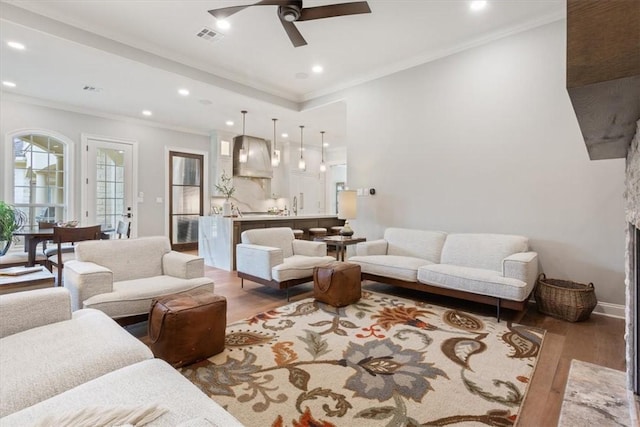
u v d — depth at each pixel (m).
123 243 2.84
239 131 7.50
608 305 2.98
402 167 4.41
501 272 3.03
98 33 3.49
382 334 2.52
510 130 3.51
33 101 5.17
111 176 6.14
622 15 0.70
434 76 4.09
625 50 0.70
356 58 4.22
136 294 2.31
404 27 3.48
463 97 3.85
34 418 0.87
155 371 1.14
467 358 2.13
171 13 3.22
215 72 4.56
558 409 1.60
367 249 3.93
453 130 3.93
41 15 3.13
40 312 1.54
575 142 3.13
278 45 3.87
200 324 2.05
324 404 1.63
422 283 3.29
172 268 2.90
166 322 1.95
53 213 5.48
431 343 2.36
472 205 3.80
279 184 8.73
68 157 5.59
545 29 3.28
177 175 7.11
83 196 5.75
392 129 4.51
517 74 3.46
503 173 3.57
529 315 2.98
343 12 2.84
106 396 0.97
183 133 7.18
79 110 5.67
